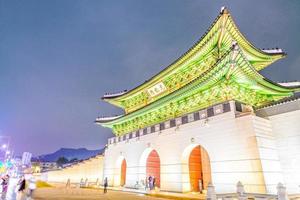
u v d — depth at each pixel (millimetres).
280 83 29297
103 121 41875
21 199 18422
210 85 23344
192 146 24781
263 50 28297
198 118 24172
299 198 16531
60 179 49500
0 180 33438
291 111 20016
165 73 30266
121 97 39406
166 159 26891
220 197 15523
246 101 23516
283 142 19953
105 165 39688
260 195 15422
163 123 28812
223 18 20719
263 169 17672
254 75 21250
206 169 25328
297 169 18625
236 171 19281
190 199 19047
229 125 20812
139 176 30891
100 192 27266
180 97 26422
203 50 24891
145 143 31156
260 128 19531
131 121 36125
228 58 18594
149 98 35562
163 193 23609
